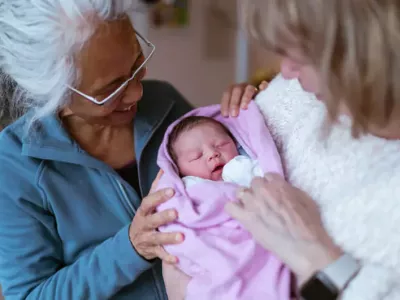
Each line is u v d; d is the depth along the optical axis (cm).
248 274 92
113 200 113
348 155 88
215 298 91
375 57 65
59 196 108
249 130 110
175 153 113
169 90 140
